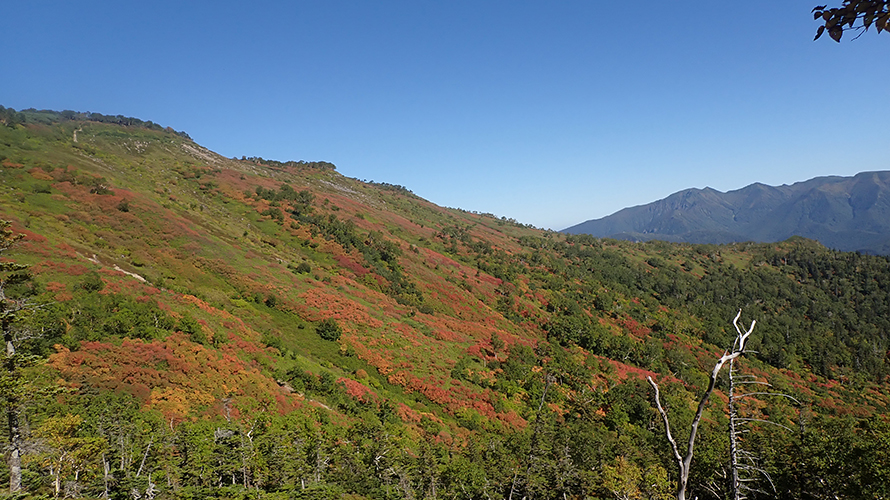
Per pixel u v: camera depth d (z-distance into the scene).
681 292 159.50
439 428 57.38
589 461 50.00
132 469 34.25
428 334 87.00
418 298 107.38
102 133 165.75
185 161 163.00
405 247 140.88
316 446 40.69
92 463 32.06
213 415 43.75
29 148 106.00
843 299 163.62
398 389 66.44
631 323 126.31
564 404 74.25
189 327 55.28
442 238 174.00
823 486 34.16
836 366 117.12
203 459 35.78
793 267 196.88
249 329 65.44
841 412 89.75
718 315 142.50
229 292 77.12
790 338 127.19
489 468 45.78
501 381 73.00
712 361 107.06
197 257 84.06
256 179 166.88
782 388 91.12
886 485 29.55
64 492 28.91
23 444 24.23
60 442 28.44
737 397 5.76
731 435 5.71
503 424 61.94
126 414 37.72
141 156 152.88
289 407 50.22
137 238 83.56
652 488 41.22
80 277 55.72
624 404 74.56
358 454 44.00
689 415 67.88
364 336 78.12
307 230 123.00
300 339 72.12
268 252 102.12
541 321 116.44
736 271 191.88
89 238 74.44
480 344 88.62
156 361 47.25
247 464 36.31
